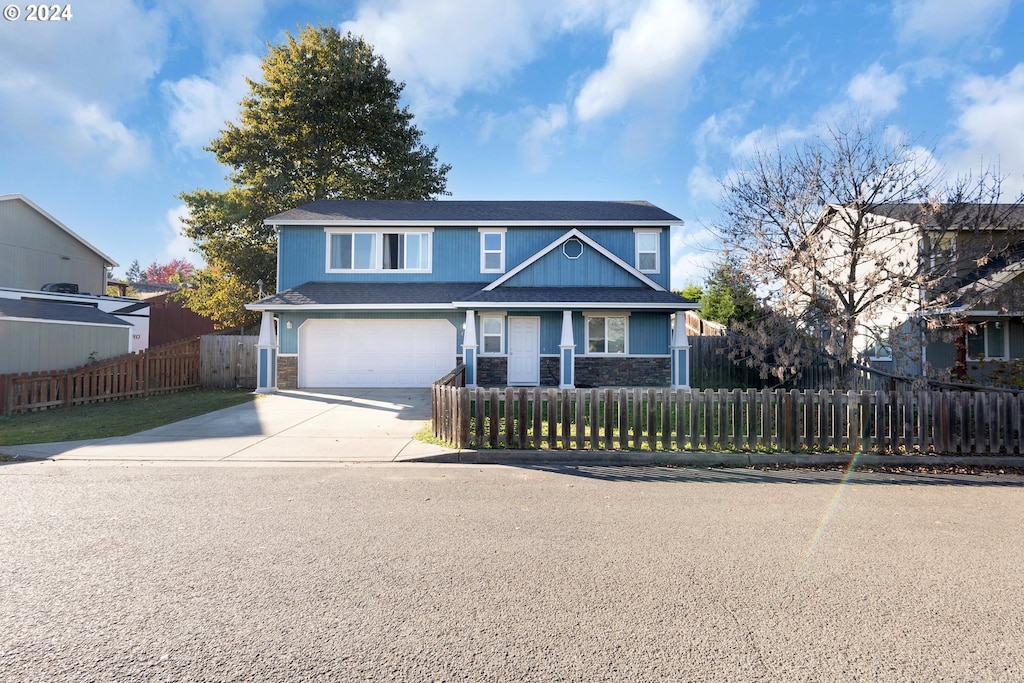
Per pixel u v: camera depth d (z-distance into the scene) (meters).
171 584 3.78
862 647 3.05
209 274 28.23
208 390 18.05
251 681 2.70
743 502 5.90
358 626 3.24
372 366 18.19
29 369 15.03
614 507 5.69
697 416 8.29
